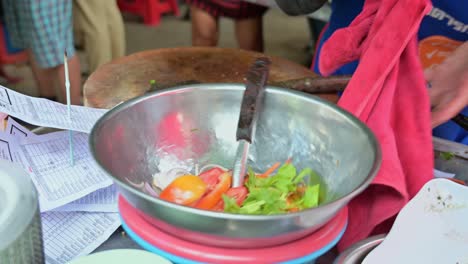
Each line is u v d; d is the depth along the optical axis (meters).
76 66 2.02
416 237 0.60
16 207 0.46
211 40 2.28
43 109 0.76
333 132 0.68
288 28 3.54
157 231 0.55
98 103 0.99
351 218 0.73
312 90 0.92
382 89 0.74
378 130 0.72
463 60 0.82
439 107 0.82
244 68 1.17
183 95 0.70
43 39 1.87
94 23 2.20
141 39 3.19
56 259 0.64
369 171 0.56
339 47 0.90
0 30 2.45
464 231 0.59
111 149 0.62
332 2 1.34
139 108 0.67
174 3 3.52
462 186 0.61
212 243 0.52
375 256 0.58
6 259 0.44
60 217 0.71
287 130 0.72
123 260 0.52
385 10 0.78
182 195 0.62
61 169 0.77
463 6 1.05
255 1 1.47
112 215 0.73
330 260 0.71
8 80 2.52
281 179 0.68
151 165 0.70
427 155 0.73
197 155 0.74
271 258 0.53
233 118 0.74
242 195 0.64
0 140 0.76
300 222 0.50
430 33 1.11
